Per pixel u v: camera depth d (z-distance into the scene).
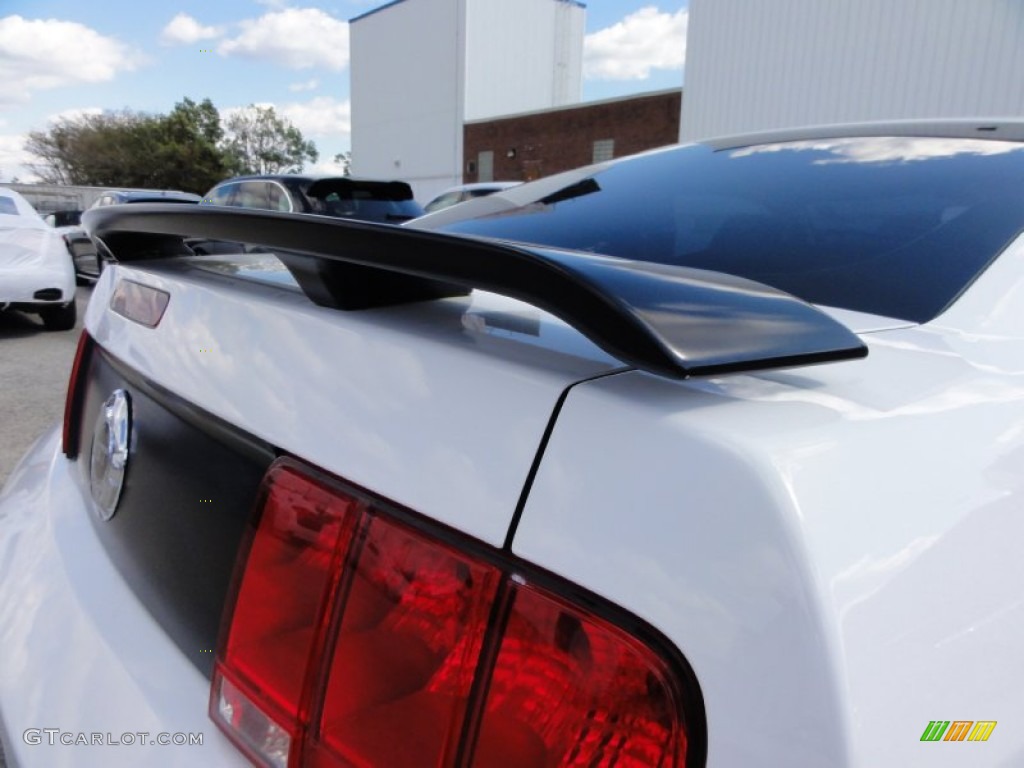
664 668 0.47
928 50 11.62
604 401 0.53
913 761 0.47
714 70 14.66
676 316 0.50
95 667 0.82
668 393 0.54
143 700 0.76
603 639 0.49
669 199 1.41
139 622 0.86
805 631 0.44
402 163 32.53
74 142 43.84
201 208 0.79
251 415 0.74
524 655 0.52
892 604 0.48
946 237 1.04
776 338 0.52
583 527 0.50
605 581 0.49
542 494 0.52
